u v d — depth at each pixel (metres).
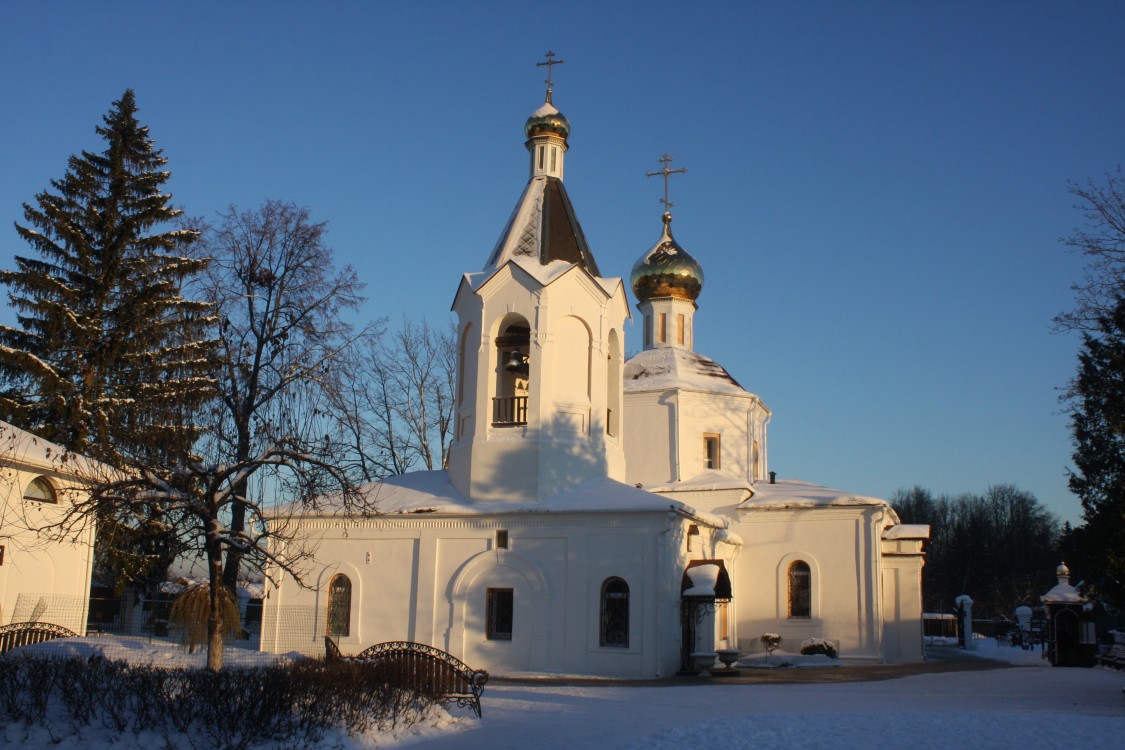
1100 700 22.55
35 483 29.34
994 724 16.39
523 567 30.44
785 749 14.46
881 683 27.28
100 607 36.09
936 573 94.56
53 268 37.97
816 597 36.69
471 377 33.28
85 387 34.44
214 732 15.16
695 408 41.28
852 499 36.81
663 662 28.66
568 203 35.19
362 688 17.09
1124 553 25.42
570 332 32.72
